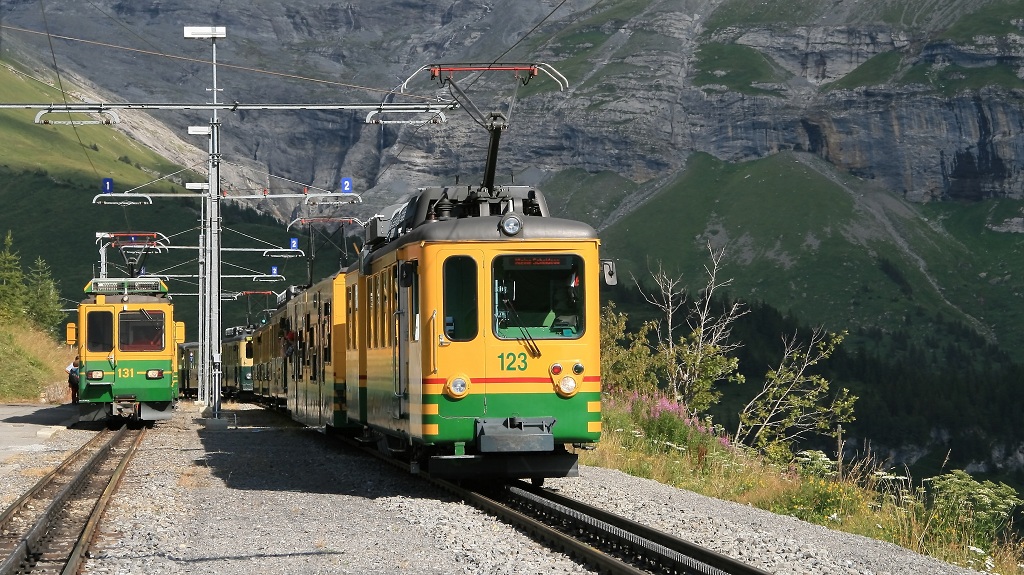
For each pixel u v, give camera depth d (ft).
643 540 36.60
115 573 34.45
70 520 47.19
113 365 108.99
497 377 52.70
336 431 91.97
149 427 117.60
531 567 34.50
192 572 34.76
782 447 86.07
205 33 132.05
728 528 44.68
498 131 63.05
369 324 68.03
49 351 210.79
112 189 145.69
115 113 86.94
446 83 64.80
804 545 40.34
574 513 42.91
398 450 62.75
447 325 52.75
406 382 56.49
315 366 95.50
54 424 117.70
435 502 51.19
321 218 121.39
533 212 59.93
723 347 103.04
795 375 96.53
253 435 104.17
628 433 86.69
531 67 64.95
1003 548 46.91
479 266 53.11
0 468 71.51
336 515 47.88
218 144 132.16
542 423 52.60
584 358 53.21
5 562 34.91
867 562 38.42
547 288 53.57
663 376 105.60
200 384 170.19
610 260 54.54
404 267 54.90
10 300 275.39
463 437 52.39
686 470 75.82
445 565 35.40
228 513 49.29
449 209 59.41
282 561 36.58
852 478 58.95
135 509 50.16
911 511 50.78
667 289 108.68
